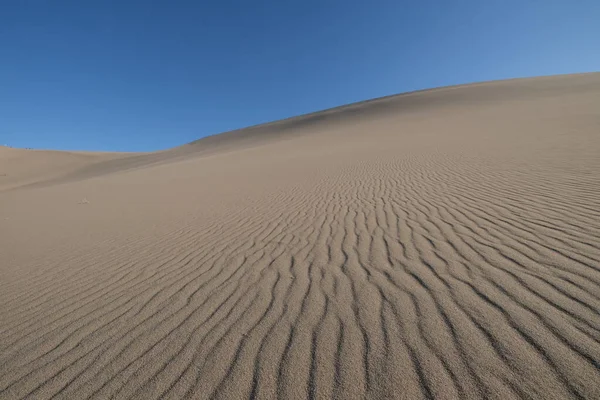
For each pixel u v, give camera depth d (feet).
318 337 6.88
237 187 33.55
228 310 8.39
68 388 6.01
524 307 7.14
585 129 37.99
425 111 121.49
